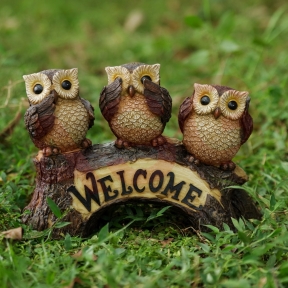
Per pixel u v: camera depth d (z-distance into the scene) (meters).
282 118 1.48
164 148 1.20
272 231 1.18
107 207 1.19
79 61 2.04
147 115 1.17
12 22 2.31
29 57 1.97
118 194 1.19
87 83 1.74
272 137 1.46
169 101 1.18
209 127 1.18
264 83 1.60
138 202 1.20
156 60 2.07
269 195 1.27
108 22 2.54
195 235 1.20
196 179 1.19
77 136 1.19
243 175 1.22
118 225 1.22
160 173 1.19
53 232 1.19
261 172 1.34
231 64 1.77
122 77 1.17
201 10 2.58
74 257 1.14
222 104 1.17
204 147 1.18
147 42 2.18
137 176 1.19
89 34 2.38
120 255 1.15
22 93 1.54
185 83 1.75
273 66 1.79
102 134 1.49
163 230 1.22
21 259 1.12
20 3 2.68
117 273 1.10
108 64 2.02
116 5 2.82
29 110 1.17
